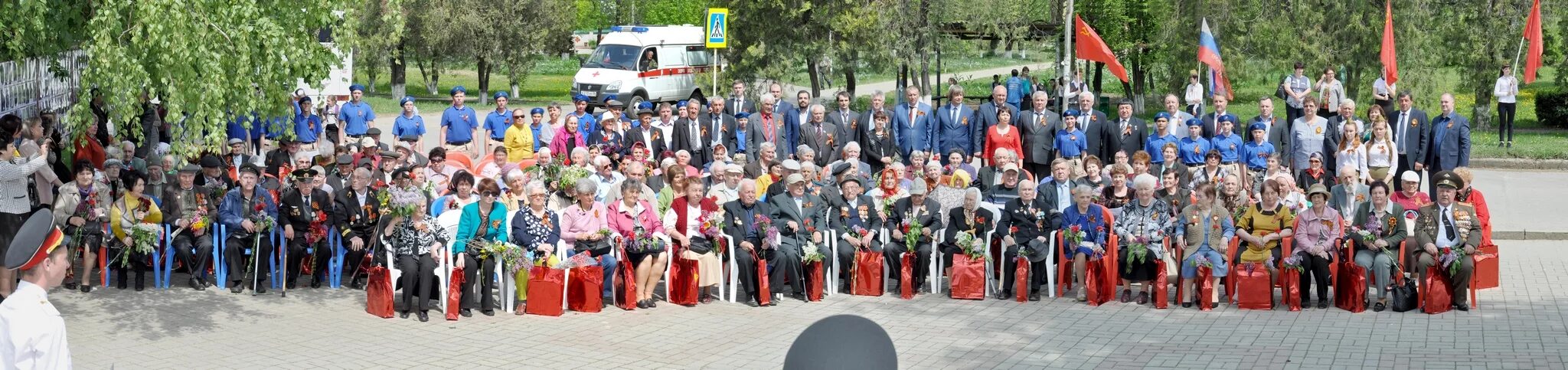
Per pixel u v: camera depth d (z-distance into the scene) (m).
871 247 12.32
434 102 40.06
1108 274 11.61
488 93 47.12
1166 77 34.44
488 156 15.80
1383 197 11.29
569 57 67.06
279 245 11.97
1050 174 16.64
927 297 12.09
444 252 10.92
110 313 10.54
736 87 19.09
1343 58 28.39
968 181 14.84
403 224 10.80
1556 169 21.88
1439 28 28.45
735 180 13.41
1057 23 33.28
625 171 14.17
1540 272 13.05
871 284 12.11
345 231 11.92
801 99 17.02
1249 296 11.22
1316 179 14.91
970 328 10.46
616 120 17.69
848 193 12.50
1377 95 22.59
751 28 32.75
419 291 10.72
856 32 32.19
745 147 17.11
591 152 15.58
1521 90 38.09
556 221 11.38
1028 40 33.81
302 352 9.25
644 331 10.34
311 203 11.98
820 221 12.28
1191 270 11.38
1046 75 42.91
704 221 11.68
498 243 10.88
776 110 17.56
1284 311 11.16
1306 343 9.62
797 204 12.23
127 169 13.06
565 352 9.46
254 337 9.77
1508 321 10.45
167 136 18.19
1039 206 12.09
